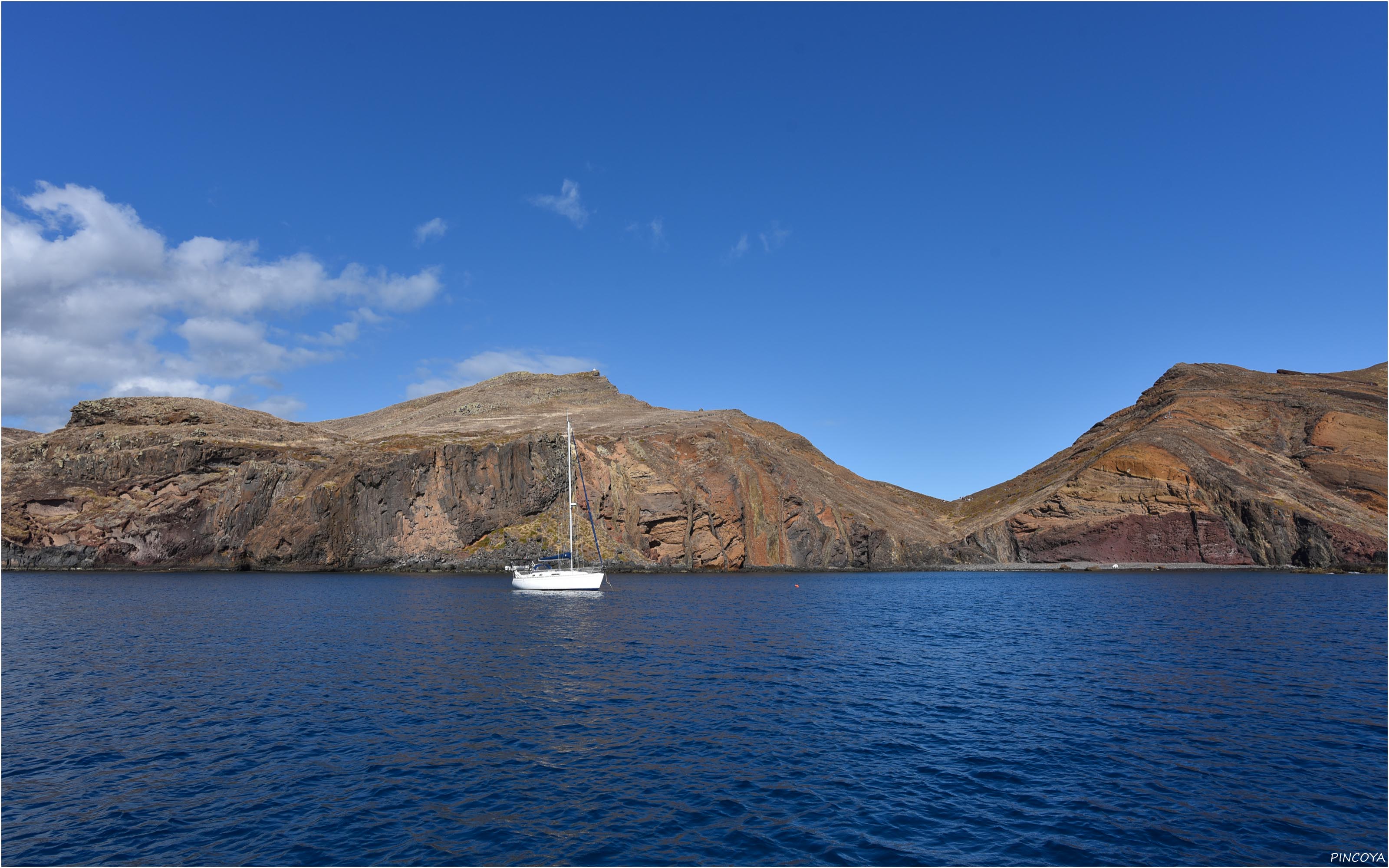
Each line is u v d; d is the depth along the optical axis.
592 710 26.23
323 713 25.52
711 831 16.50
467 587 79.50
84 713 25.38
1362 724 24.86
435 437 140.50
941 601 69.69
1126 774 20.05
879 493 173.38
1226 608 61.31
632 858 15.22
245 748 21.72
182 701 27.09
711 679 31.64
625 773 19.95
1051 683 31.44
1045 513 138.75
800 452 177.50
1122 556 129.38
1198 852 15.61
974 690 30.08
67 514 111.69
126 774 19.67
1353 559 115.00
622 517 115.06
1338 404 149.50
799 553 124.19
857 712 26.39
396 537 108.62
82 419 136.62
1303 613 57.22
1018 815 17.41
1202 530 125.38
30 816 17.03
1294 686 30.61
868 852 15.51
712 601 66.50
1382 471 130.62
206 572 106.75
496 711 25.97
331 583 84.06
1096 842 16.00
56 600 63.78
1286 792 18.83
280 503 111.69
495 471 112.75
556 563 93.56
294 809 17.50
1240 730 24.19
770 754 21.55
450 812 17.44
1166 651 39.44
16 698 27.42
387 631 44.66
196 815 17.12
